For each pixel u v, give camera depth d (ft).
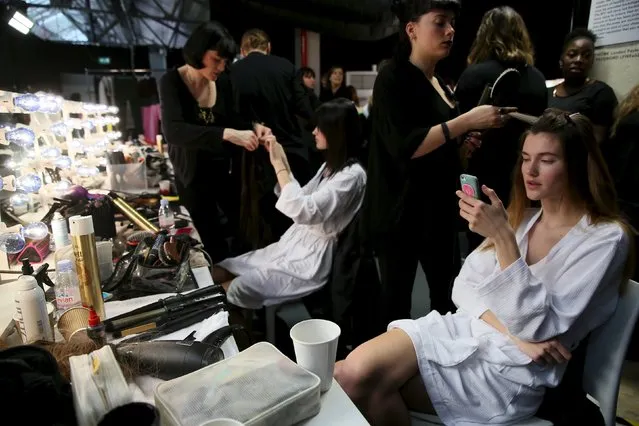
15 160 5.46
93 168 8.14
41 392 2.24
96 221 5.30
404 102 5.40
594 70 7.65
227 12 19.52
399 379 3.81
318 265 6.40
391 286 6.09
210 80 6.95
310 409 2.52
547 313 3.46
